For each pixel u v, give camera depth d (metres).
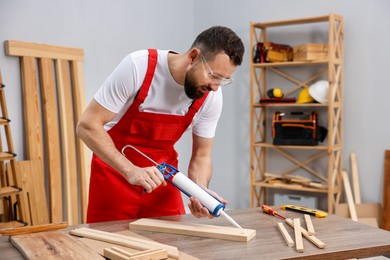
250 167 4.43
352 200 4.15
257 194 4.69
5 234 1.59
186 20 4.95
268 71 4.60
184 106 2.08
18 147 3.47
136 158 2.15
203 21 4.98
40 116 3.56
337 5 4.23
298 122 4.14
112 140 2.14
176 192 2.17
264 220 1.86
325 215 1.89
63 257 1.38
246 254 1.46
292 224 1.76
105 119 1.95
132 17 4.32
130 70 1.91
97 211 2.16
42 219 3.45
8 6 3.37
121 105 1.96
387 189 4.05
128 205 2.11
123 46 4.25
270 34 4.57
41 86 3.54
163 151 2.21
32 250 1.44
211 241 1.60
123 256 1.37
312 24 4.36
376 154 4.15
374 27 4.08
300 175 4.53
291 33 4.47
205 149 2.26
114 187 2.10
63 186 3.72
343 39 4.21
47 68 3.54
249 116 4.77
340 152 4.21
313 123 4.10
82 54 3.79
